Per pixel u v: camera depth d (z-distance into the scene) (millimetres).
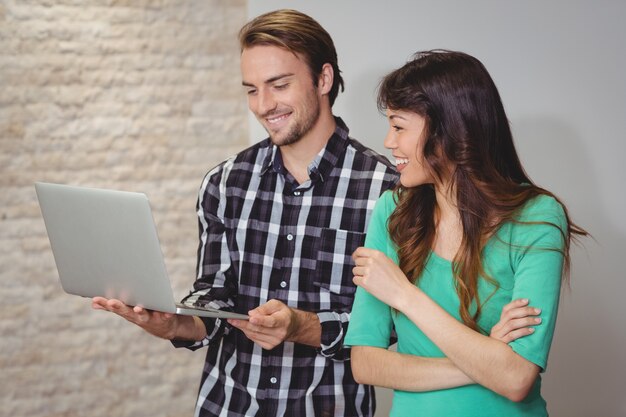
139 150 3100
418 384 1706
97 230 1794
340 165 2133
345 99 3053
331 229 2107
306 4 3045
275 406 2096
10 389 3135
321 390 2094
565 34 3094
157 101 3094
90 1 3027
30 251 3098
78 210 1809
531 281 1640
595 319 3209
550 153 3129
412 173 1733
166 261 3146
